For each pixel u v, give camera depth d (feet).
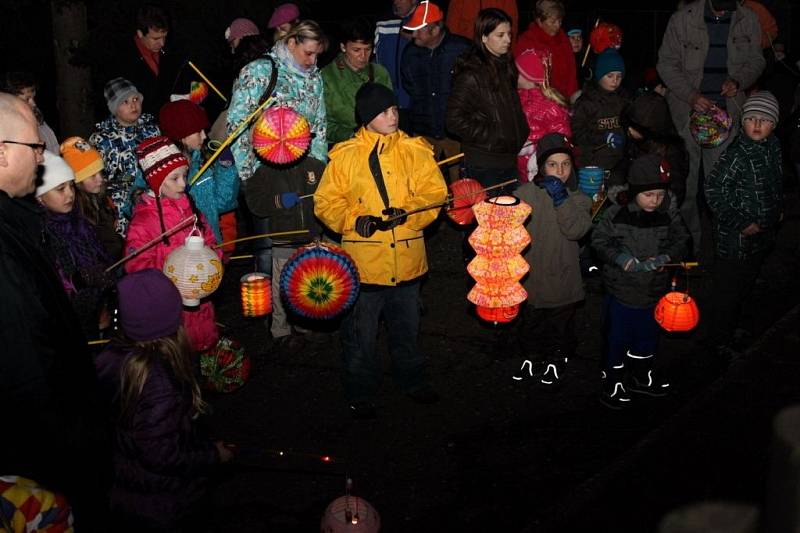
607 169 22.97
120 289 10.36
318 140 19.66
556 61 25.32
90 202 16.42
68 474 9.57
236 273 26.66
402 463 15.99
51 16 34.24
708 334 19.99
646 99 21.97
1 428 9.02
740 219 18.75
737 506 4.79
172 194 15.90
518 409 17.90
